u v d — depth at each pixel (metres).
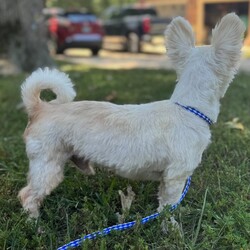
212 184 0.75
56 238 0.61
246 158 0.85
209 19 4.55
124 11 4.12
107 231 0.60
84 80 1.92
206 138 0.62
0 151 0.94
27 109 0.65
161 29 3.86
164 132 0.60
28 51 2.25
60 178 0.64
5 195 0.75
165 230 0.61
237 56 0.59
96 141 0.61
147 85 1.76
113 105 0.64
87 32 3.68
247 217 0.62
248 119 1.14
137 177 0.64
